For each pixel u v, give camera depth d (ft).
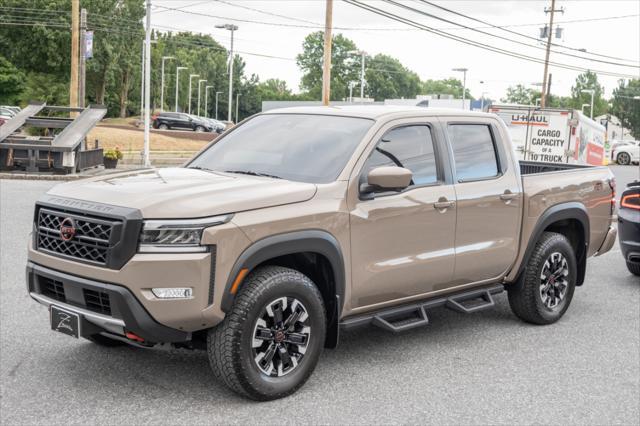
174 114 195.52
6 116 161.89
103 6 258.37
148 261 13.89
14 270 27.96
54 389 16.03
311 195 16.02
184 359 18.19
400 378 17.46
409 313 19.30
